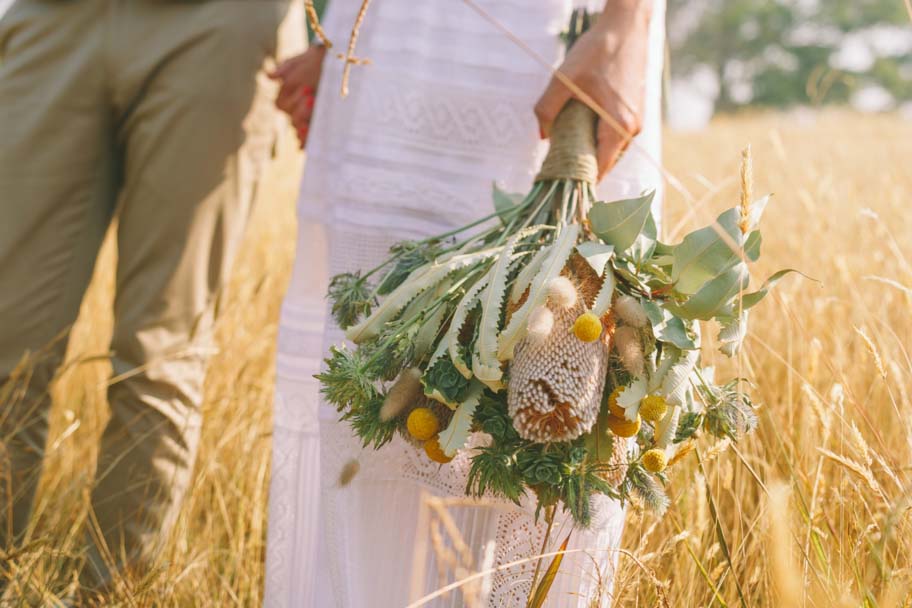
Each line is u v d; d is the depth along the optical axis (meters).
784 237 2.74
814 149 4.47
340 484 1.31
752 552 1.49
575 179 1.26
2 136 1.79
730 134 7.98
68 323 1.87
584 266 1.15
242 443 2.15
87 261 1.88
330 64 1.64
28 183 1.79
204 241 1.84
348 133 1.55
